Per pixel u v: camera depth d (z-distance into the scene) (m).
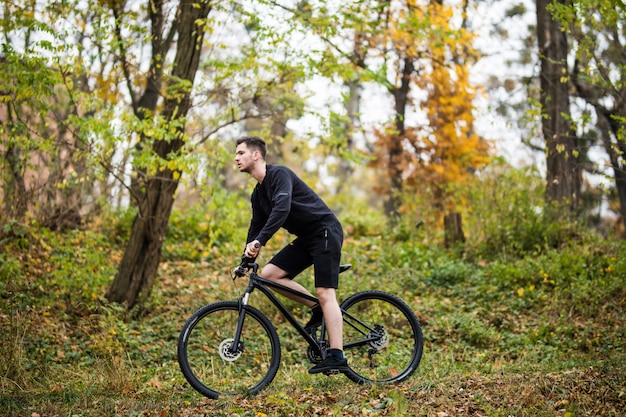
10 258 8.64
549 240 10.87
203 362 6.42
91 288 8.16
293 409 4.65
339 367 5.16
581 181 12.92
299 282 8.77
